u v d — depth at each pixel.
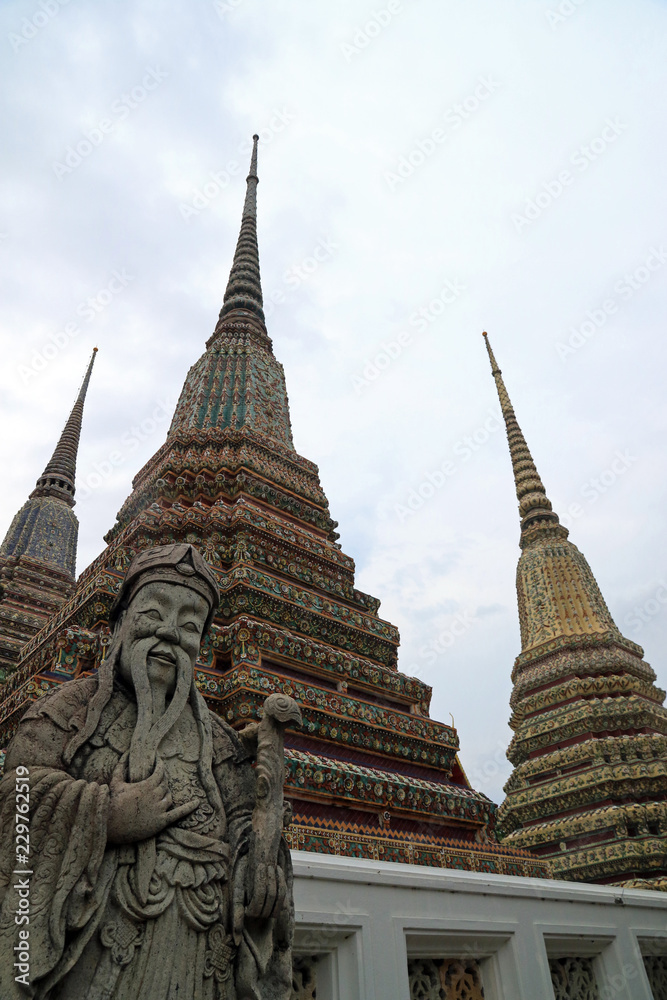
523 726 22.14
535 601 25.64
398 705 12.39
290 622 11.67
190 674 5.02
